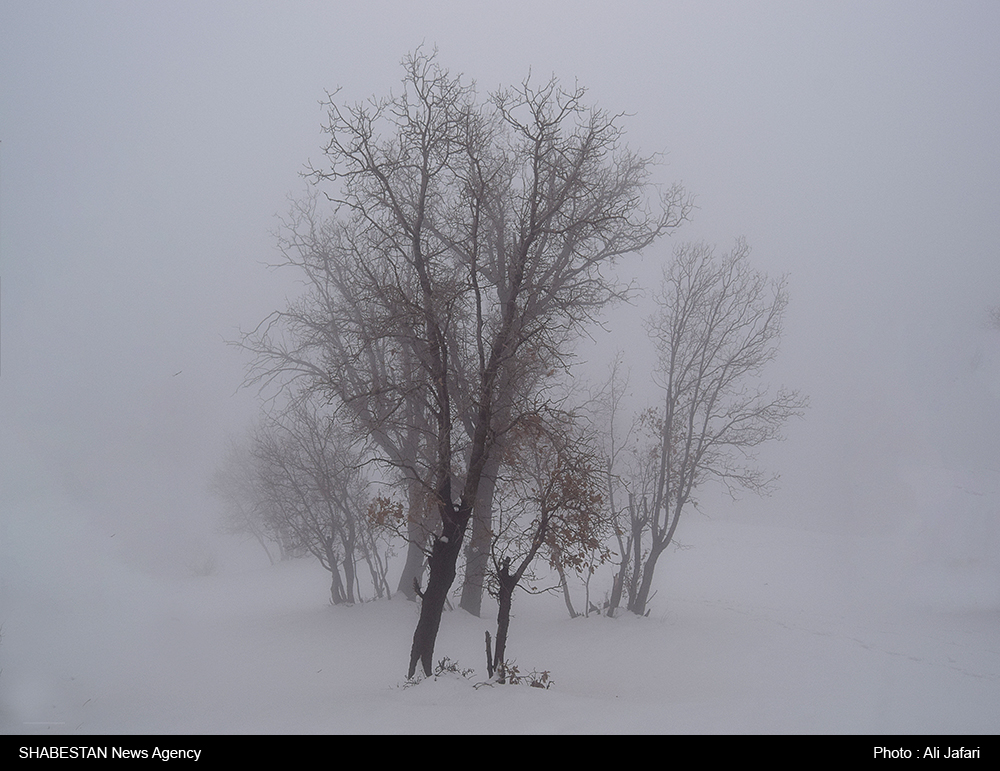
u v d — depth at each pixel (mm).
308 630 24578
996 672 18281
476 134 15914
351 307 23375
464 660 20266
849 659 19516
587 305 21250
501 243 17516
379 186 16031
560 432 15148
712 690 15289
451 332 16438
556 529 14758
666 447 26422
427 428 17672
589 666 18984
